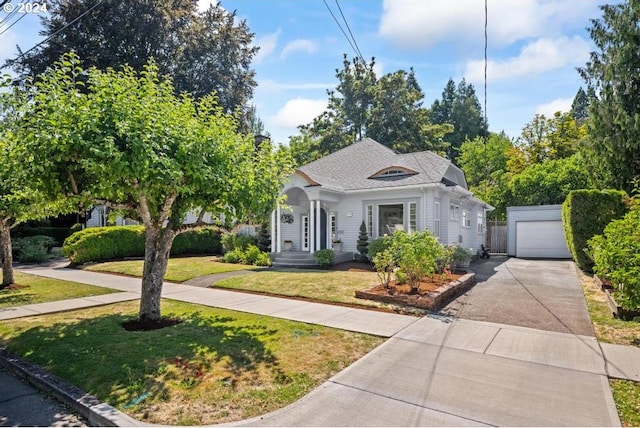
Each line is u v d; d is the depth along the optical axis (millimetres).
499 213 27844
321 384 4328
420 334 6246
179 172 5645
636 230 6879
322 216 18031
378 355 5250
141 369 4688
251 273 13031
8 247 10844
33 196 7016
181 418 3590
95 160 5285
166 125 6207
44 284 11258
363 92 35312
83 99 5742
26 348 5508
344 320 7117
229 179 6746
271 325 6730
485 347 5602
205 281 11859
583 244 12930
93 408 3770
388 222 16422
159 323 6832
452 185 16547
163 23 26000
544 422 3500
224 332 6273
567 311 7852
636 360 5082
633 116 18000
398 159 18891
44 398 4238
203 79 29375
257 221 7809
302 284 10758
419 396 4020
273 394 4066
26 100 5844
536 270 14781
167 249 7297
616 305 7449
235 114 8297
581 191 12953
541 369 4766
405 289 9289
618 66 18531
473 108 52094
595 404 3848
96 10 23453
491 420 3529
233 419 3580
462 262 14609
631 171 18281
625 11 18609
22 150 5742
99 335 6070
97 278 12609
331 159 21109
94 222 24938
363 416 3611
